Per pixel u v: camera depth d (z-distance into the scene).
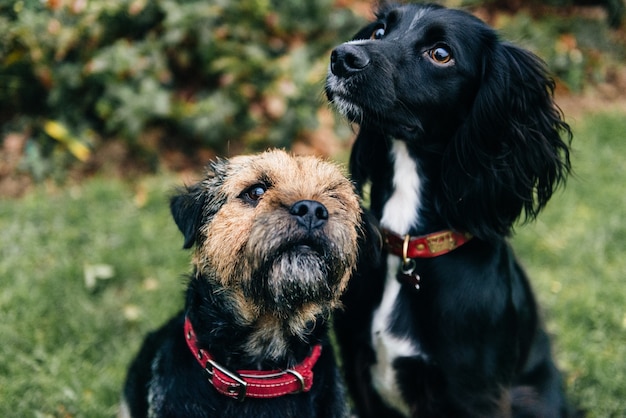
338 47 0.94
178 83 1.77
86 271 1.31
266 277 0.84
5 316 1.19
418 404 0.98
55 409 1.07
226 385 0.87
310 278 0.84
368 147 1.03
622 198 1.61
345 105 0.95
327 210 0.84
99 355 1.18
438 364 0.95
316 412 0.90
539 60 0.99
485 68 0.97
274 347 0.90
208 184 0.91
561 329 1.24
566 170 1.04
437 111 0.96
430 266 0.96
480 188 0.97
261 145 1.75
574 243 1.45
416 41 0.96
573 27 2.45
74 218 1.46
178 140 1.74
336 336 1.03
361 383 1.02
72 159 1.67
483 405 0.95
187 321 0.90
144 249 1.38
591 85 2.34
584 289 1.32
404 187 0.98
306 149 1.77
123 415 1.01
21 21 1.59
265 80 1.74
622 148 1.90
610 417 1.12
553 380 1.06
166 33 1.70
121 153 1.70
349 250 0.86
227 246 0.86
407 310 0.96
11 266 1.32
